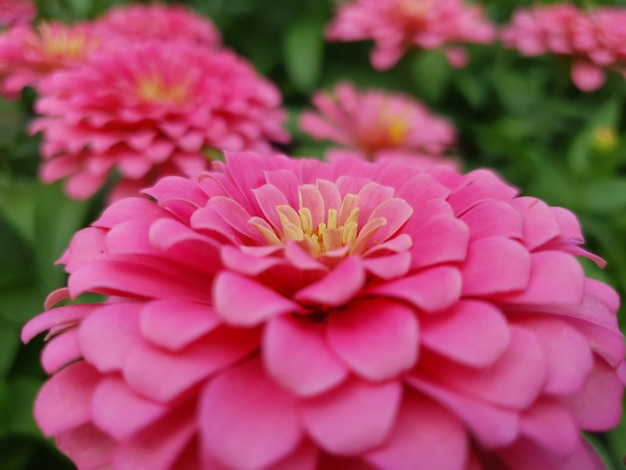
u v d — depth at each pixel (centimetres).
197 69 14
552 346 6
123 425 5
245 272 5
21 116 16
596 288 7
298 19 24
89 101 12
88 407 6
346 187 8
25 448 12
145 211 7
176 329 5
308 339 5
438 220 6
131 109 12
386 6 21
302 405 5
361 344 5
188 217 7
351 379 5
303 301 6
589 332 6
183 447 5
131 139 12
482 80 24
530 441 6
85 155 13
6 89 15
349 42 25
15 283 13
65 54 16
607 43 17
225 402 5
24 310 13
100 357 5
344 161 9
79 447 6
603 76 18
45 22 18
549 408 5
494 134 18
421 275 6
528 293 6
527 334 5
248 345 6
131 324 6
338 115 19
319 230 7
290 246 6
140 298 6
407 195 8
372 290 6
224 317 5
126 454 5
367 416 5
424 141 19
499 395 5
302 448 5
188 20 21
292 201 8
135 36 19
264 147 14
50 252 13
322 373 5
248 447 5
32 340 13
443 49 21
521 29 20
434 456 5
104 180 13
